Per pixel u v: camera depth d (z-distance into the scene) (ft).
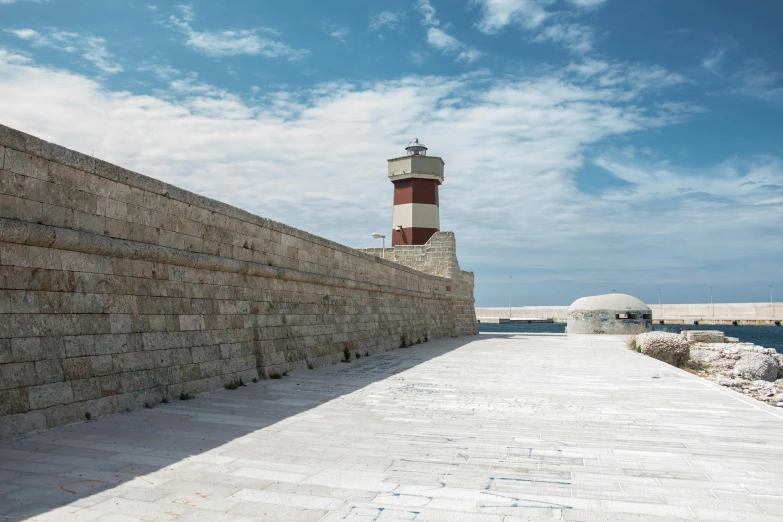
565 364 56.95
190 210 37.14
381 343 73.05
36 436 23.38
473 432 25.91
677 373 49.29
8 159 24.91
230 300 40.70
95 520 14.80
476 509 16.12
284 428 26.08
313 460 20.88
